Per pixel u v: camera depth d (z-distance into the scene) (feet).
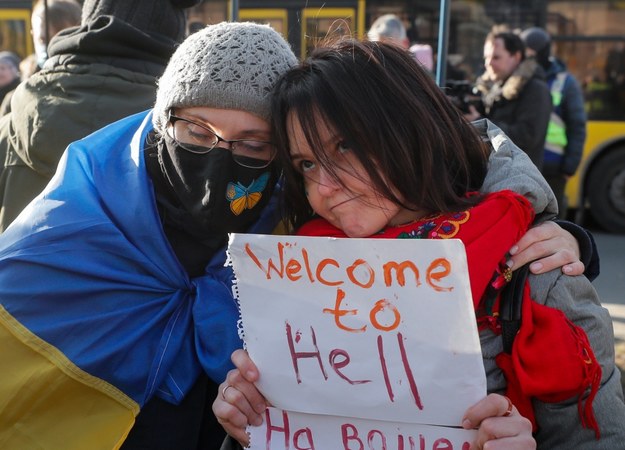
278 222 5.26
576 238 4.68
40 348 4.77
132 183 5.07
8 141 7.06
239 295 4.34
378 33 17.69
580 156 20.36
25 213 5.08
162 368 4.91
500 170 4.58
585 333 4.22
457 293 3.87
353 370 4.14
